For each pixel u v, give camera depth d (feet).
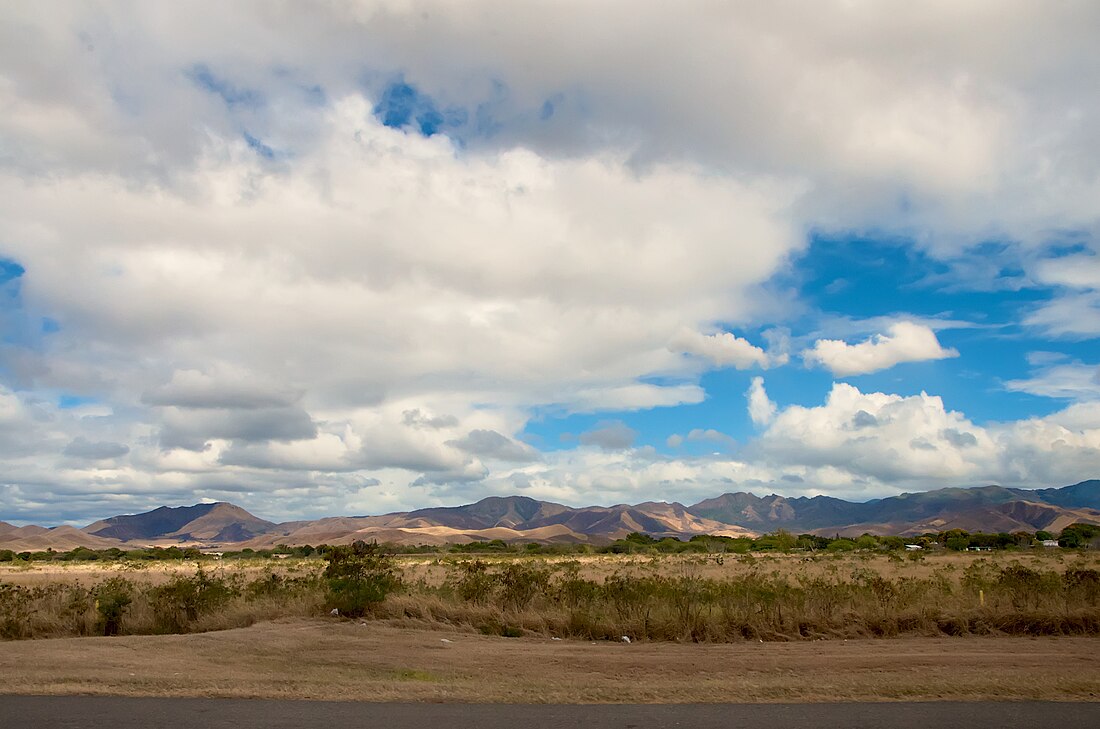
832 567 142.61
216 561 327.26
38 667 43.62
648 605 66.33
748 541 402.11
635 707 34.14
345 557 74.59
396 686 38.75
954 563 181.88
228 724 30.66
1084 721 30.58
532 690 38.04
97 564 306.55
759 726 30.22
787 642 59.26
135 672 42.45
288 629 63.57
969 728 29.53
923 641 57.93
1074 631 60.29
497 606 72.95
